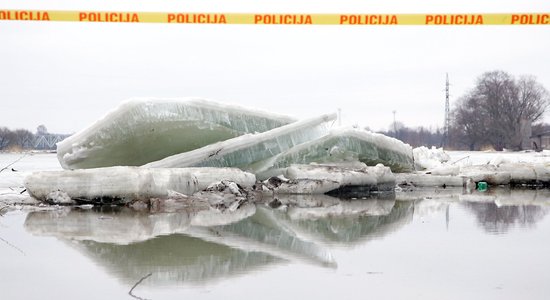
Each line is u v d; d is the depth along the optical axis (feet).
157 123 71.51
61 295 22.44
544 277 25.34
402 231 40.40
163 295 22.36
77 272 26.35
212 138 78.28
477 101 278.05
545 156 151.12
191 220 47.06
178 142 76.54
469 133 279.90
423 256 30.27
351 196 76.54
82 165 73.10
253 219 48.34
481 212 53.98
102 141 70.38
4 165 132.46
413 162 103.86
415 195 79.25
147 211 53.93
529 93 275.59
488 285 23.95
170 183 59.31
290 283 24.25
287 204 63.16
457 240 35.96
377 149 88.94
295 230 41.27
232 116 77.82
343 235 38.68
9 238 36.37
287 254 31.04
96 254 30.86
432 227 42.52
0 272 26.30
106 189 56.49
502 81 274.36
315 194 75.82
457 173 106.11
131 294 22.50
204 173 67.72
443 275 25.70
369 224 44.83
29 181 57.93
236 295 22.34
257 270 26.81
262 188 74.28
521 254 30.81
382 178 83.41
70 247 33.09
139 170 57.62
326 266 27.63
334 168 79.05
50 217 48.21
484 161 143.13
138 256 30.32
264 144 77.20
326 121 83.30
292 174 77.87
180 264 28.22
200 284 24.07
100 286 23.75
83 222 44.96
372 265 27.96
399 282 24.44
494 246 33.55
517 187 102.22
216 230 40.91
